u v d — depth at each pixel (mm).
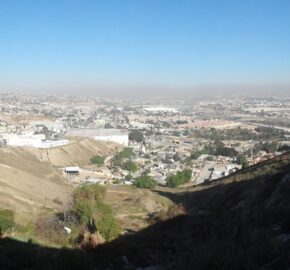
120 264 24438
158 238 35531
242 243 24297
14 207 55000
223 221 41594
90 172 131125
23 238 28219
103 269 23297
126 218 55438
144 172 135875
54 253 23000
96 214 46125
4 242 25047
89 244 27062
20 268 20188
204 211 50781
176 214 48938
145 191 83625
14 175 74938
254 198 40969
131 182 112938
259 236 23547
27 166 102188
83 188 60719
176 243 33156
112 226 34719
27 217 47750
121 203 69500
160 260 26172
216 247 22922
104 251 25922
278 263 16469
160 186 111188
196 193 74750
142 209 65000
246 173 66875
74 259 21547
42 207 60562
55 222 40906
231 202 50562
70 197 64062
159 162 158500
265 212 31547
